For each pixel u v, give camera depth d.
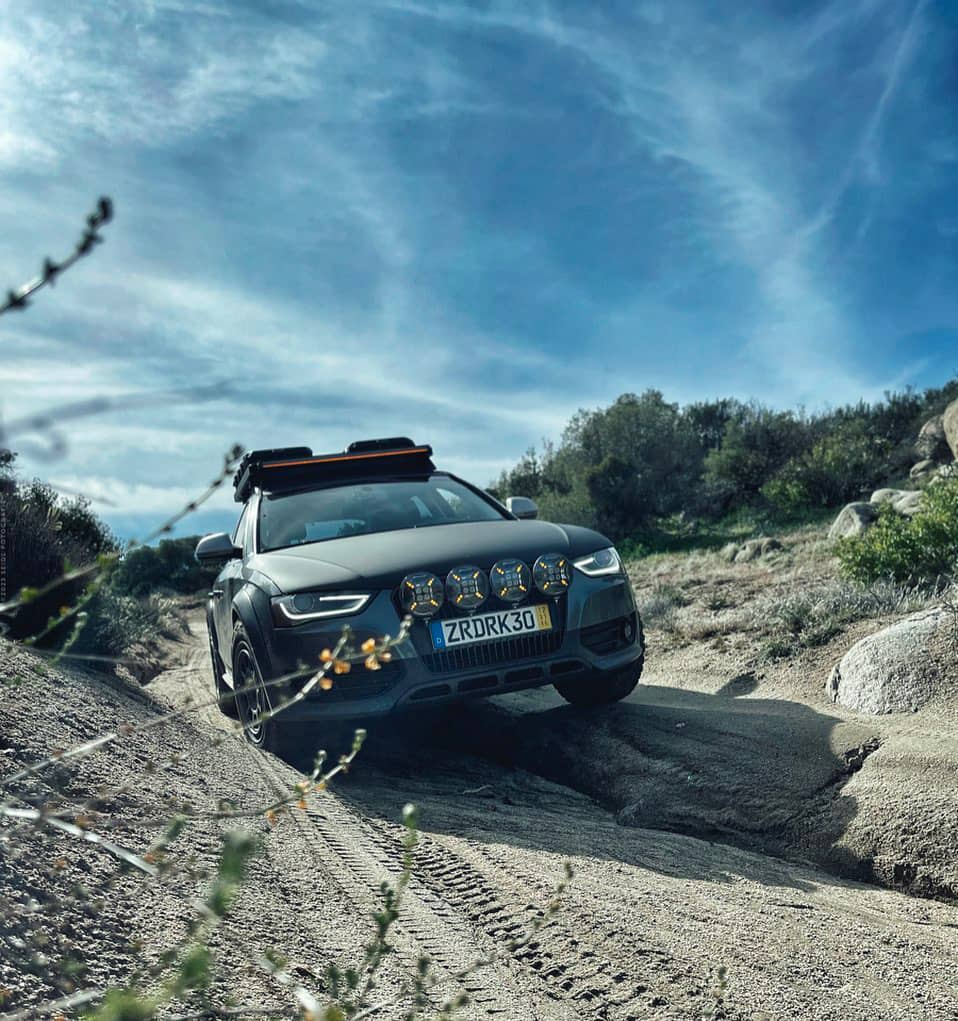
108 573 1.10
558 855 3.81
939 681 5.54
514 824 4.39
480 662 5.23
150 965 2.01
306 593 5.16
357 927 2.71
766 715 5.59
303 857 3.29
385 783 5.30
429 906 3.07
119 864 2.51
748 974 2.64
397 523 6.27
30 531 6.32
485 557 5.31
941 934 3.19
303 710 5.01
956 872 3.62
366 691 5.05
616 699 6.32
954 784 4.06
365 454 6.88
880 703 5.72
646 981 2.55
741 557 13.61
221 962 2.13
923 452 17.84
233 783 4.16
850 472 17.72
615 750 5.52
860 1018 2.44
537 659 5.33
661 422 20.53
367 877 3.26
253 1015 1.85
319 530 6.16
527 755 5.98
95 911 2.18
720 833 4.43
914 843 3.82
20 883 2.15
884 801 4.12
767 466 19.73
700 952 2.78
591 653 5.53
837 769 4.57
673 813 4.68
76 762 3.38
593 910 3.08
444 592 5.19
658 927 2.97
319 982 2.18
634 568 15.05
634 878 3.54
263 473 6.73
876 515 12.52
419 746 6.37
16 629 6.02
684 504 19.47
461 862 3.62
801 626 8.05
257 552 6.03
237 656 5.81
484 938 2.83
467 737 6.54
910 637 5.99
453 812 4.57
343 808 4.32
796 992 2.56
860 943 3.00
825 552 12.25
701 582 11.98
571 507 19.03
